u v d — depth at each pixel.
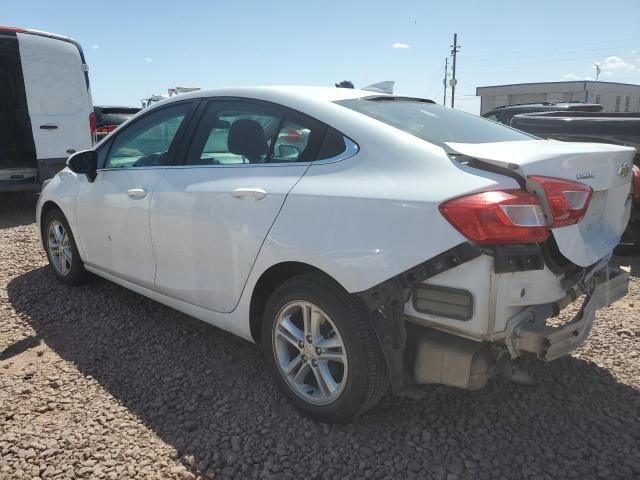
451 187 2.33
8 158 9.66
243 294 3.03
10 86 9.58
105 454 2.59
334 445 2.66
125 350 3.63
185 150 3.48
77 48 8.66
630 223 5.50
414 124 2.87
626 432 2.76
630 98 53.94
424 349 2.50
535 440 2.70
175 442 2.69
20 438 2.70
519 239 2.22
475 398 3.05
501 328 2.29
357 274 2.46
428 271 2.30
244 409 2.96
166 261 3.50
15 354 3.58
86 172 4.12
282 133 3.01
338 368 2.77
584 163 2.54
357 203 2.51
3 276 5.09
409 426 2.80
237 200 2.99
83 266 4.61
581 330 2.50
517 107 11.20
